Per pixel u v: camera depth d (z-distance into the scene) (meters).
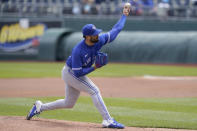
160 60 88.62
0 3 115.88
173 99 40.44
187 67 79.81
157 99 40.44
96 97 24.86
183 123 27.78
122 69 77.88
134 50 92.06
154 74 67.69
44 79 61.16
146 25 101.62
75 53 23.88
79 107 35.31
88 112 32.84
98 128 24.59
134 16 104.06
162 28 100.81
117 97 41.81
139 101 38.97
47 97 41.78
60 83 55.78
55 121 27.20
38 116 29.94
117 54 94.31
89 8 108.38
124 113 32.25
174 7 103.31
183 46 85.25
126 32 96.88
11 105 36.50
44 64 92.75
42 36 104.38
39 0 116.69
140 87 51.12
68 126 25.14
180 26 99.62
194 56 83.62
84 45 23.97
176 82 56.38
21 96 42.78
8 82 57.41
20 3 116.75
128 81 58.03
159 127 26.34
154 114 31.72
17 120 26.81
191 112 32.78
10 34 110.25
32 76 65.56
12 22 110.44
